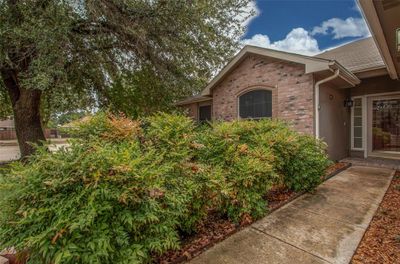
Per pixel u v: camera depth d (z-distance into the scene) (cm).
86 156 209
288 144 468
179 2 629
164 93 890
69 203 189
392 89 834
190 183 280
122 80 880
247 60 905
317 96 710
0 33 536
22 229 192
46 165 207
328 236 313
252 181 366
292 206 425
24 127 788
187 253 271
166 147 309
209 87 1025
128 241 205
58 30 554
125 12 647
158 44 730
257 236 317
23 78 658
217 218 367
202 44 749
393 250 278
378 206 418
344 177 633
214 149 378
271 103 832
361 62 838
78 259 181
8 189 198
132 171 210
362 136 920
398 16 384
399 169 717
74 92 766
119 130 296
